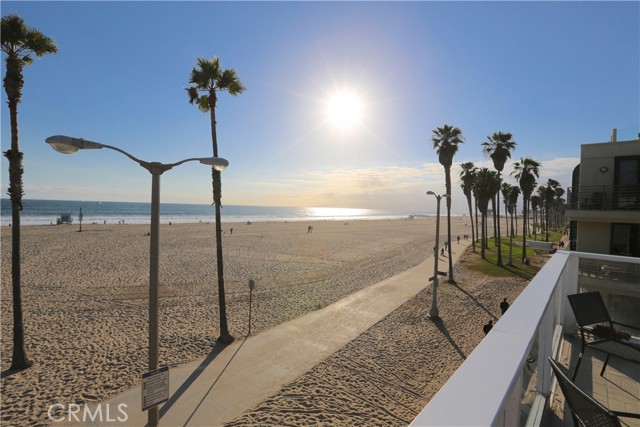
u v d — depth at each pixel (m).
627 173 12.73
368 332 14.29
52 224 66.00
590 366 4.07
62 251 32.00
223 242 44.50
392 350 12.57
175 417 8.45
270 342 13.06
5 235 43.44
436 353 12.43
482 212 36.75
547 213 55.91
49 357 11.29
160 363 11.22
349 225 94.00
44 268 24.30
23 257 28.20
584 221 13.55
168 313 15.98
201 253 34.41
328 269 28.41
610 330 4.43
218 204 12.98
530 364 2.44
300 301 18.86
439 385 10.30
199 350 12.23
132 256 30.88
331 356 11.97
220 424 8.24
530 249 43.53
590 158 13.48
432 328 14.91
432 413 0.95
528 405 2.33
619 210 12.44
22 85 9.96
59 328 13.69
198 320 15.24
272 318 15.95
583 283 5.44
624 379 3.77
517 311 1.91
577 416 2.04
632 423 3.06
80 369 10.62
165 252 34.03
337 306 18.00
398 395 9.73
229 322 15.12
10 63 9.66
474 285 23.03
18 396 9.15
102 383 9.88
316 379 10.41
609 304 5.17
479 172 40.31
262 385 10.00
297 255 35.50
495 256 37.03
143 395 6.51
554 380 3.24
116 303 17.06
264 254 35.44
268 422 8.38
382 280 24.70
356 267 29.75
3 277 21.31
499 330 1.61
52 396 9.20
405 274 26.83
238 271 26.36
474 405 0.99
